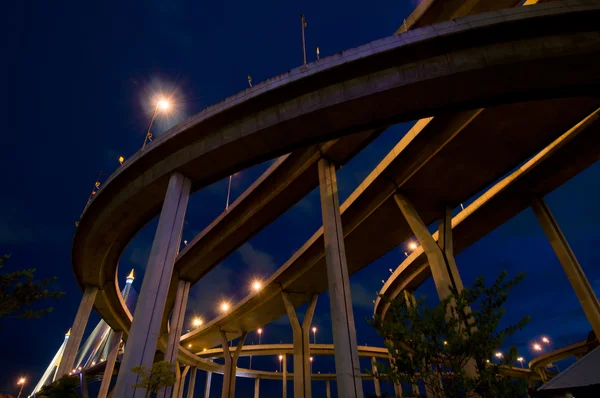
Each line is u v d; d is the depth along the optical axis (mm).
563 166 26672
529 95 18375
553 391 7164
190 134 23828
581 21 16422
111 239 34781
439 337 9352
